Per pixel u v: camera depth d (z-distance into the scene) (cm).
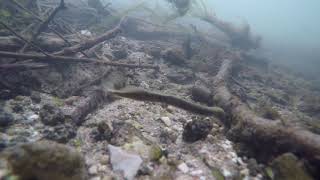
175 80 51
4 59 36
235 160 25
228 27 110
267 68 89
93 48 51
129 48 66
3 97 30
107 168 21
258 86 63
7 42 38
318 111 52
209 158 24
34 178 16
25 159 16
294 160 21
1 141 22
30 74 36
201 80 49
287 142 23
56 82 38
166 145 26
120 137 25
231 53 72
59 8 45
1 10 48
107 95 34
